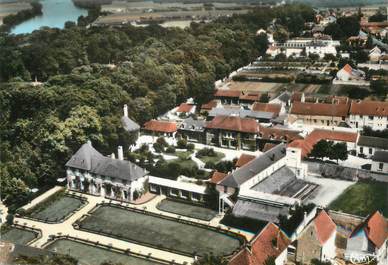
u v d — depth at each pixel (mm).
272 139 197375
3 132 194625
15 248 121688
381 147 183375
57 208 155125
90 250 130250
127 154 188000
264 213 136625
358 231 119562
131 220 145750
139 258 125688
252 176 152125
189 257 125125
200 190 155125
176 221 144000
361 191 156375
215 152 198125
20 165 163625
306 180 166875
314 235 114375
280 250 113875
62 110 191500
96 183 163125
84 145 170500
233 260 106750
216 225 140125
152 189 164125
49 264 115875
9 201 153750
